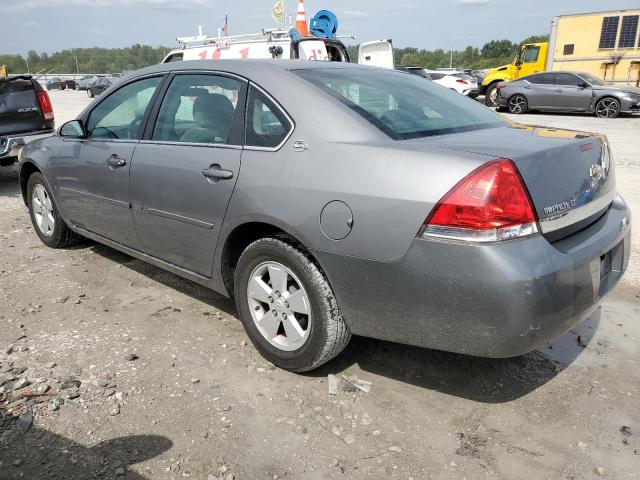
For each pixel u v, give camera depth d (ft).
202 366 10.07
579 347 10.92
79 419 8.55
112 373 9.77
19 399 8.97
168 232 11.51
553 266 7.56
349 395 9.29
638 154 32.30
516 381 9.77
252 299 10.14
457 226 7.43
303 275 9.09
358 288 8.45
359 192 8.19
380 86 10.68
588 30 64.44
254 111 9.98
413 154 8.01
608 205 9.71
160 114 11.88
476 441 8.25
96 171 13.15
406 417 8.77
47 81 148.36
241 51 35.96
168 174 11.11
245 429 8.40
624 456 7.97
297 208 8.84
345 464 7.75
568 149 8.45
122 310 12.31
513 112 61.26
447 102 11.03
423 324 8.06
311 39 34.88
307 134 9.08
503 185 7.34
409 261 7.82
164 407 8.88
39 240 17.26
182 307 12.50
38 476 7.41
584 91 55.98
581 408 9.03
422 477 7.54
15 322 11.65
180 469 7.58
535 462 7.84
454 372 10.02
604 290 8.99
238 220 9.77
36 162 15.47
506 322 7.41
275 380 9.69
